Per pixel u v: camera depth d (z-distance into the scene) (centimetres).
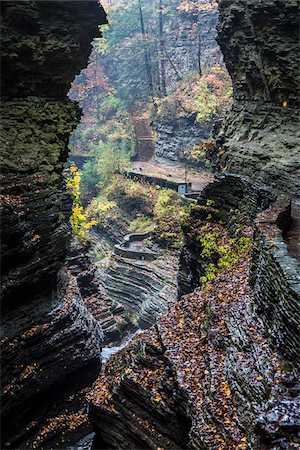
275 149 2064
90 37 1839
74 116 1869
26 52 1543
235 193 2089
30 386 1432
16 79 1577
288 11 1983
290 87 2106
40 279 1517
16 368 1395
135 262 3394
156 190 4125
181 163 4459
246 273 1480
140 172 4447
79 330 1634
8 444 1366
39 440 1466
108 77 6312
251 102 2398
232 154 2297
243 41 2308
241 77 2425
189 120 4388
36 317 1508
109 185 4609
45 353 1504
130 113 5616
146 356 1238
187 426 1020
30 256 1444
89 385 1694
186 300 1438
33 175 1483
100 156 4941
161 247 3481
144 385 1145
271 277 1109
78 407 1633
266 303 1108
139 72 5688
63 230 1574
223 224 2116
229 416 909
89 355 1647
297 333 912
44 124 1680
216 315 1247
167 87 5334
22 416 1428
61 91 1819
